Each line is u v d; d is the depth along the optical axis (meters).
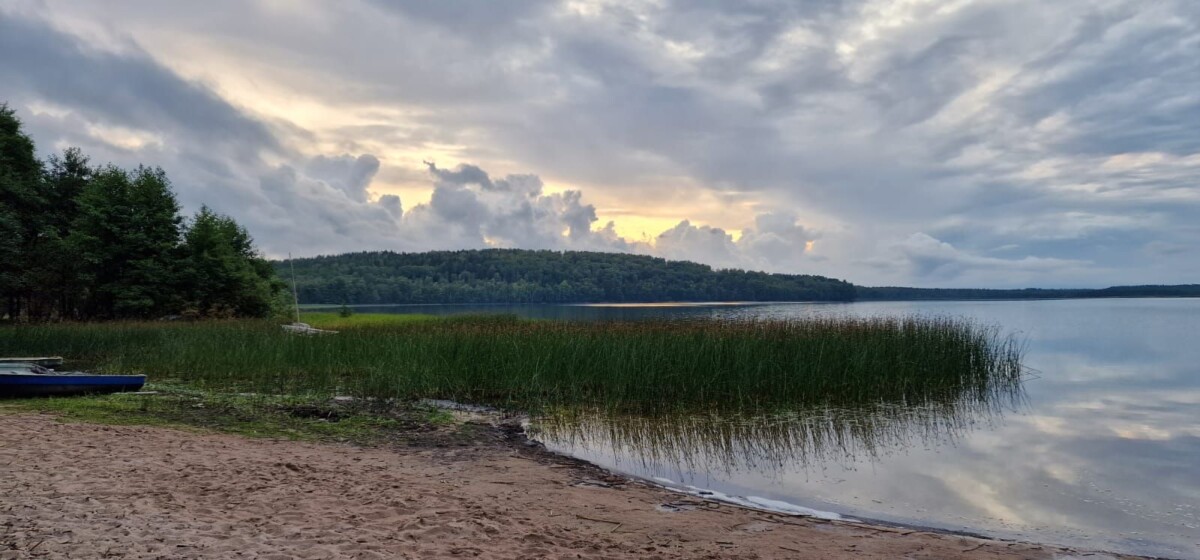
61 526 4.63
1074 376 18.75
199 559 4.20
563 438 10.20
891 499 7.45
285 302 47.88
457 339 15.13
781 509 6.96
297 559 4.34
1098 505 7.30
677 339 14.74
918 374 14.88
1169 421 12.26
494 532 5.38
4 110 28.73
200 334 18.45
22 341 18.41
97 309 31.53
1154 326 44.91
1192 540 6.25
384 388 13.20
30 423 9.23
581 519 6.18
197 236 32.97
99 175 32.03
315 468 7.40
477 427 10.66
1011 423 11.90
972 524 6.64
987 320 49.50
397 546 4.82
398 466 8.08
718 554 5.27
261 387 13.88
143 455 7.45
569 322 18.59
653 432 10.65
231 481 6.49
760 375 13.30
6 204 28.03
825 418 11.84
